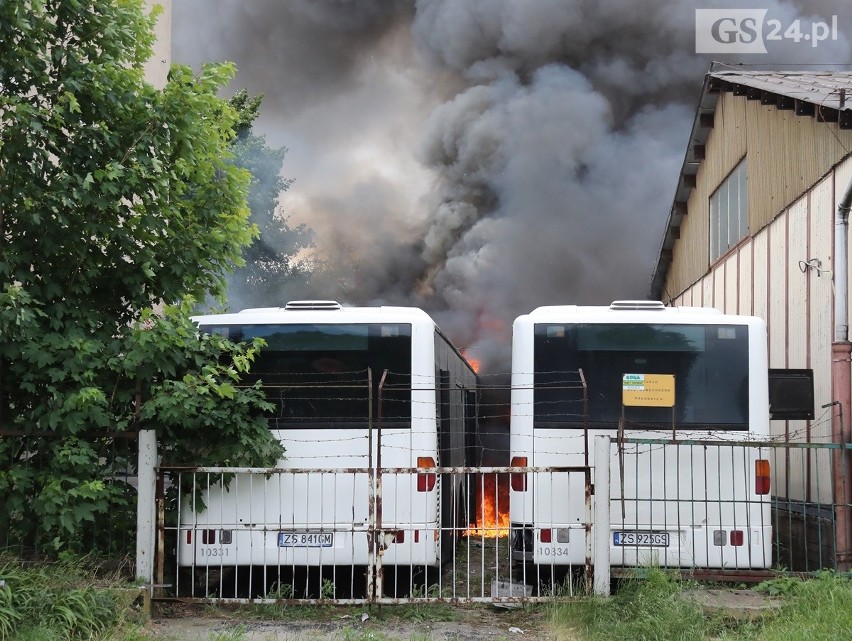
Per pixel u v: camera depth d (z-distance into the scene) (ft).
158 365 26.14
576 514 28.02
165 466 25.72
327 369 28.73
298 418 28.43
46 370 25.93
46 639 19.79
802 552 33.86
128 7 28.35
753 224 52.54
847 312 33.47
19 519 25.96
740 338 28.84
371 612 25.43
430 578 31.09
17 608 20.84
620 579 26.09
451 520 33.04
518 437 28.84
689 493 27.99
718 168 63.16
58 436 26.11
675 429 28.48
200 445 27.48
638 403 28.68
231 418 27.02
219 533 27.30
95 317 27.30
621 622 23.30
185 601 25.14
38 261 26.76
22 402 26.78
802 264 41.14
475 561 36.76
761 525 27.61
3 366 26.32
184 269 28.73
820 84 45.60
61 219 25.88
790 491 39.83
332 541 27.43
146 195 27.61
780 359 44.73
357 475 27.84
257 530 26.43
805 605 23.49
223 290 30.53
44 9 26.84
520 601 25.09
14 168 25.90
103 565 26.05
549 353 29.12
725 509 27.71
